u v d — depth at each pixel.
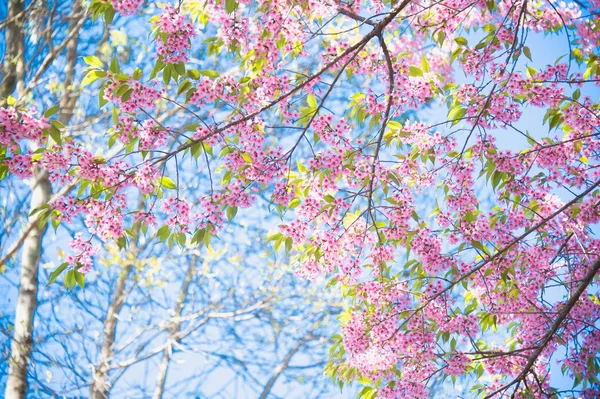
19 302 9.04
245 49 4.41
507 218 5.00
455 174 4.76
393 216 4.79
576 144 4.91
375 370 5.14
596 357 4.89
